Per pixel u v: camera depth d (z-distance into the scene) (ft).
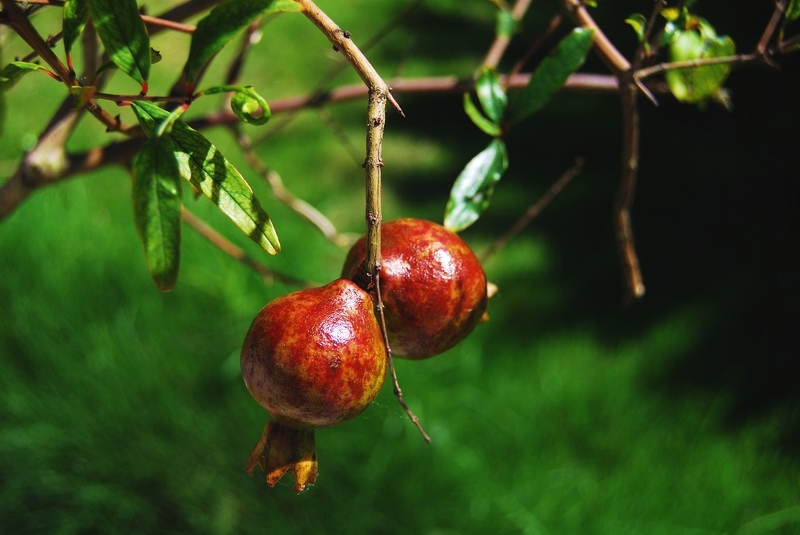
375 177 2.10
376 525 5.97
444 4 12.56
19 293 6.78
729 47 2.77
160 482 6.05
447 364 6.79
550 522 5.98
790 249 8.41
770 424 6.70
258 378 2.17
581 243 8.52
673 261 8.28
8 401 6.23
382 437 6.29
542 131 10.28
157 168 2.07
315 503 6.04
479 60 11.38
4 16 2.13
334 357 2.15
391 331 2.30
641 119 10.18
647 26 2.65
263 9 2.14
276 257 7.54
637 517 6.03
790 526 6.00
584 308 7.70
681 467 6.33
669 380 7.03
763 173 9.41
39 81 9.07
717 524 5.99
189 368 6.62
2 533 5.78
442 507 6.04
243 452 6.26
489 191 2.56
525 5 3.28
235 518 5.95
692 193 9.15
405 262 2.29
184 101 2.17
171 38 10.46
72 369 6.42
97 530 5.87
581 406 6.61
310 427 2.21
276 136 9.69
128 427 6.24
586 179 9.47
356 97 3.61
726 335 7.43
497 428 6.49
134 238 7.51
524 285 7.95
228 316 6.96
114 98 2.16
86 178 8.11
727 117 10.17
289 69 10.87
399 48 11.56
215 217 7.51
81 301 6.86
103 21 2.13
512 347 7.16
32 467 6.00
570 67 2.58
